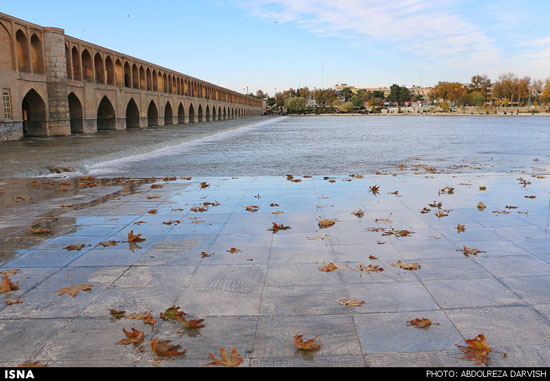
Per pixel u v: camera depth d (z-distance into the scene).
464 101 125.19
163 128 37.38
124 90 34.38
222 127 39.44
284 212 5.61
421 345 2.36
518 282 3.21
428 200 6.33
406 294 3.02
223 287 3.18
